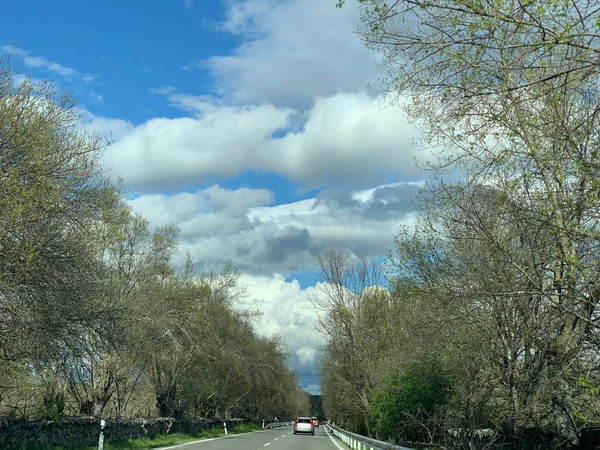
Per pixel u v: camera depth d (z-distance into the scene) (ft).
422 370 67.72
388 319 114.21
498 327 48.96
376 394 88.69
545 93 26.61
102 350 66.90
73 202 55.93
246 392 213.05
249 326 202.90
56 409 66.64
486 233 37.06
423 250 54.03
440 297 49.75
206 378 143.64
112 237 66.64
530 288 36.27
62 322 55.72
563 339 40.68
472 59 27.40
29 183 49.42
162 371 122.31
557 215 29.99
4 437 52.65
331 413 250.37
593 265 30.14
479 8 24.94
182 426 130.41
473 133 29.76
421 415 70.64
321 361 148.15
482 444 54.39
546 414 47.93
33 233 48.47
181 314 112.27
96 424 75.72
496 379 53.83
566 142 29.43
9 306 48.34
